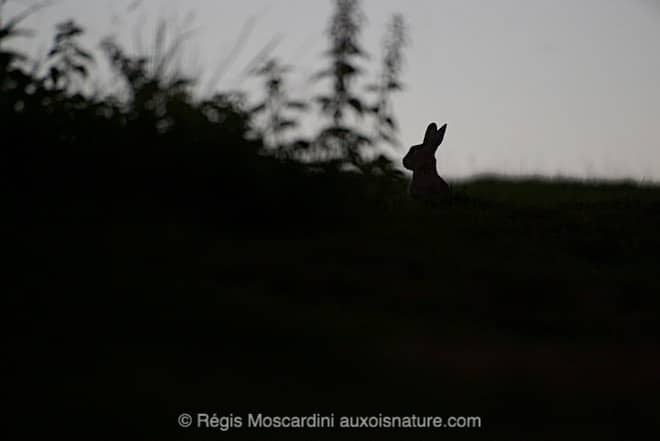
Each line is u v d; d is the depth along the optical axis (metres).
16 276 20.19
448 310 21.52
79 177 26.00
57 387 15.73
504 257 26.58
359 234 27.45
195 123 27.88
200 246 24.22
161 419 14.91
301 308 20.62
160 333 18.27
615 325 21.31
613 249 28.53
